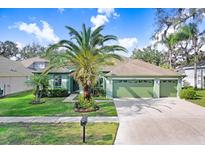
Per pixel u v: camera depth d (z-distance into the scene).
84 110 15.70
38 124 11.93
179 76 23.75
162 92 24.23
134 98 23.53
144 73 23.98
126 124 11.87
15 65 33.53
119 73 23.97
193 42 32.25
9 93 28.14
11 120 12.91
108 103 19.78
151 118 13.40
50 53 17.84
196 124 11.83
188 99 21.97
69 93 27.00
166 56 48.16
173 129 10.82
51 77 27.22
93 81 17.06
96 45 16.86
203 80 34.19
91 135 9.73
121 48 16.98
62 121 12.62
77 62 17.03
